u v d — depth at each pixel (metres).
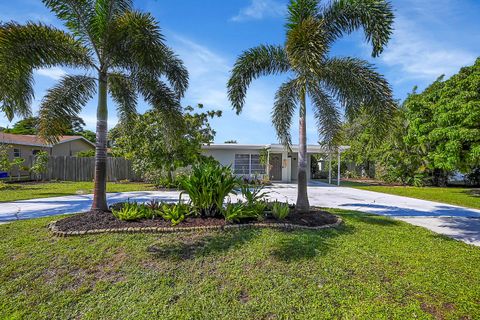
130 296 2.96
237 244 4.20
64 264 3.59
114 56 6.09
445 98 11.47
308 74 5.34
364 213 7.42
